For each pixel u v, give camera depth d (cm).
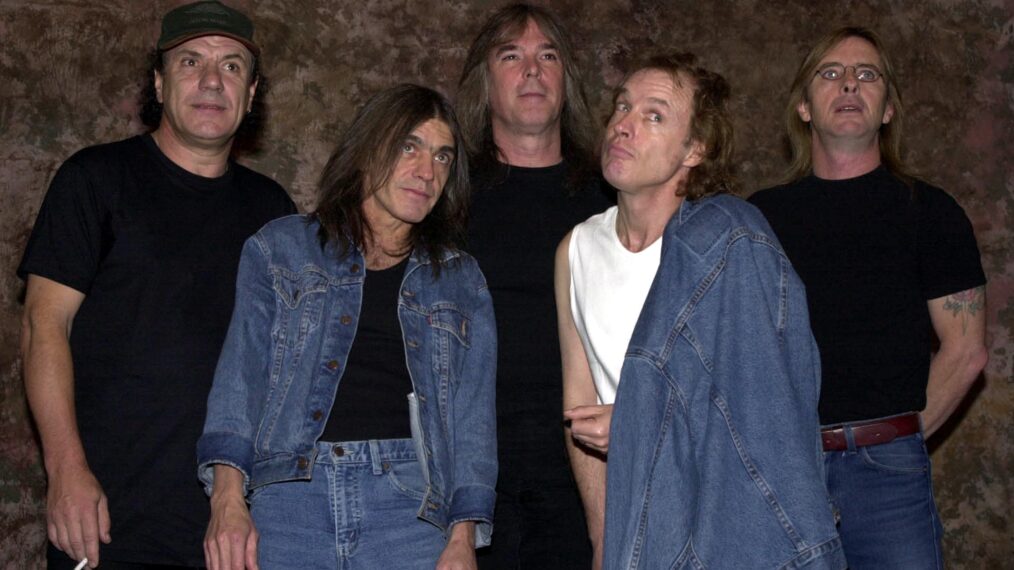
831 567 200
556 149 314
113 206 264
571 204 302
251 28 285
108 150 272
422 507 229
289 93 407
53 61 385
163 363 258
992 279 466
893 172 297
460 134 259
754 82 452
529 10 316
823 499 202
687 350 215
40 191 381
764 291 214
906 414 276
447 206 259
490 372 250
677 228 224
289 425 229
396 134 243
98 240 261
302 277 241
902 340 279
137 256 262
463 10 425
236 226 276
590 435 228
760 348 209
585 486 259
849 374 277
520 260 293
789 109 310
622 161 229
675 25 445
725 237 219
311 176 409
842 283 284
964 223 287
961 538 453
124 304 260
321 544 223
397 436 233
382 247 248
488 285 292
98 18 390
